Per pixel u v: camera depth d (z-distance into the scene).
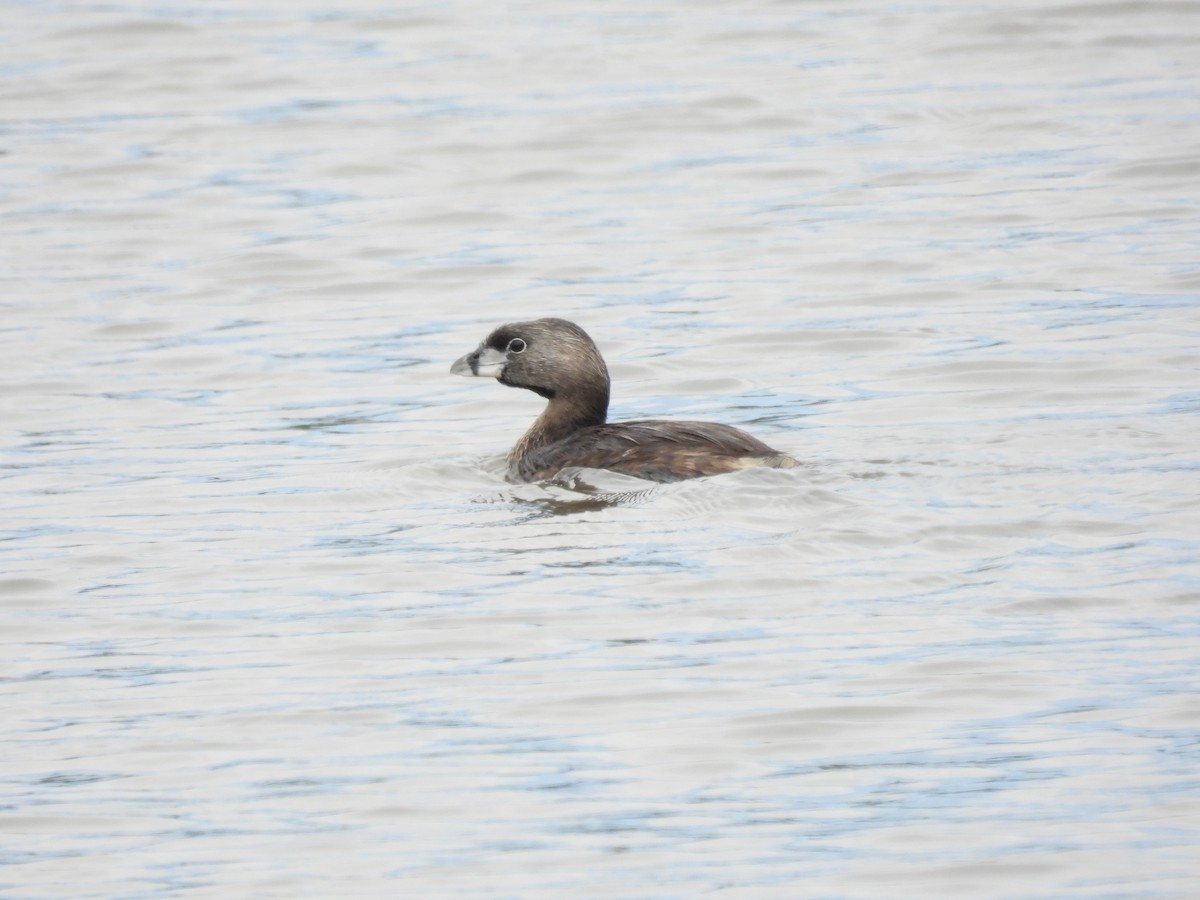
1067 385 18.73
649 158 28.98
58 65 34.22
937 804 10.41
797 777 10.80
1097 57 31.94
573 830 10.30
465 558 14.36
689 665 12.27
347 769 11.08
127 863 10.08
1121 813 10.20
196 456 18.00
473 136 30.19
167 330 22.64
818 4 36.41
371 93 32.47
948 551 13.88
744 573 13.66
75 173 29.08
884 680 11.94
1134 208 25.06
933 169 27.55
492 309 23.16
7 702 12.19
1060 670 11.94
